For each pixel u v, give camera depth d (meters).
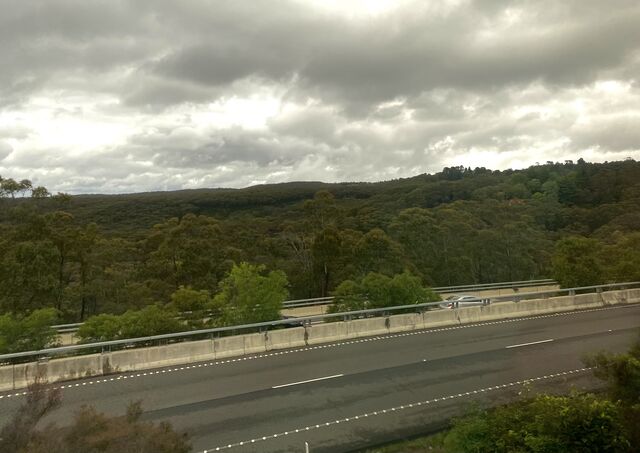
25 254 30.88
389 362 17.00
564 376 15.45
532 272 50.81
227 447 10.88
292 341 19.20
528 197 81.31
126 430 8.46
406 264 41.12
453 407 13.10
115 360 16.14
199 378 15.41
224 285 26.16
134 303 35.06
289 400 13.57
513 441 9.67
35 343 19.34
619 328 22.02
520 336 20.69
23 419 9.10
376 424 12.10
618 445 8.84
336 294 27.55
